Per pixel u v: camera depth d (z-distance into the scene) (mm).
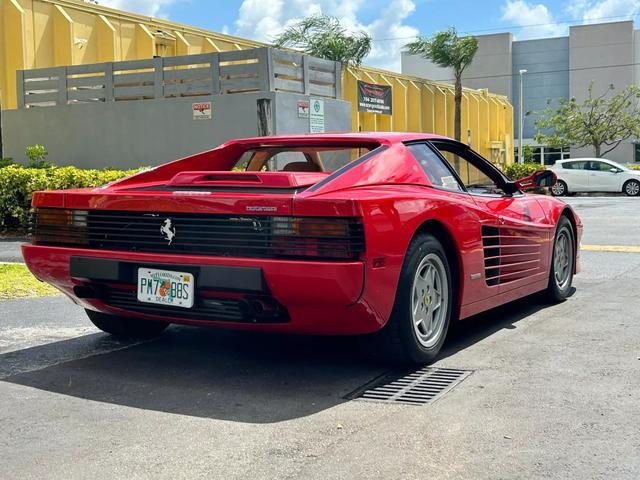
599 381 4004
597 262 8820
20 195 11547
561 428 3307
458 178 5059
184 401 3777
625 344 4820
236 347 4934
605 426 3324
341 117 15406
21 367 4457
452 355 4633
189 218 4000
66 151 15633
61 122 15625
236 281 3801
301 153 5074
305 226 3711
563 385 3945
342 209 3672
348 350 4812
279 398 3812
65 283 4535
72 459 3031
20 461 3016
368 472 2867
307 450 3098
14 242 10820
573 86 62406
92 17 18609
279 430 3340
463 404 3658
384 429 3332
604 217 15727
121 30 19250
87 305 4742
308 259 3707
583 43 61875
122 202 4195
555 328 5363
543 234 5891
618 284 7266
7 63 16859
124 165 15086
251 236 3822
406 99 31344
